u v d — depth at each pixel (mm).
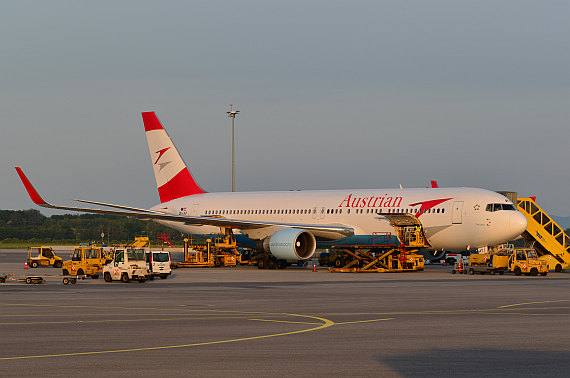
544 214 78625
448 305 38969
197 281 61000
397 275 70125
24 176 76125
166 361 21281
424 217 76375
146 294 46812
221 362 21125
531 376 19094
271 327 29234
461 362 21094
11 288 52594
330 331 27969
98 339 25844
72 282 56969
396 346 24109
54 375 19250
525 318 32562
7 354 22562
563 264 77500
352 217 81312
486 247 75750
